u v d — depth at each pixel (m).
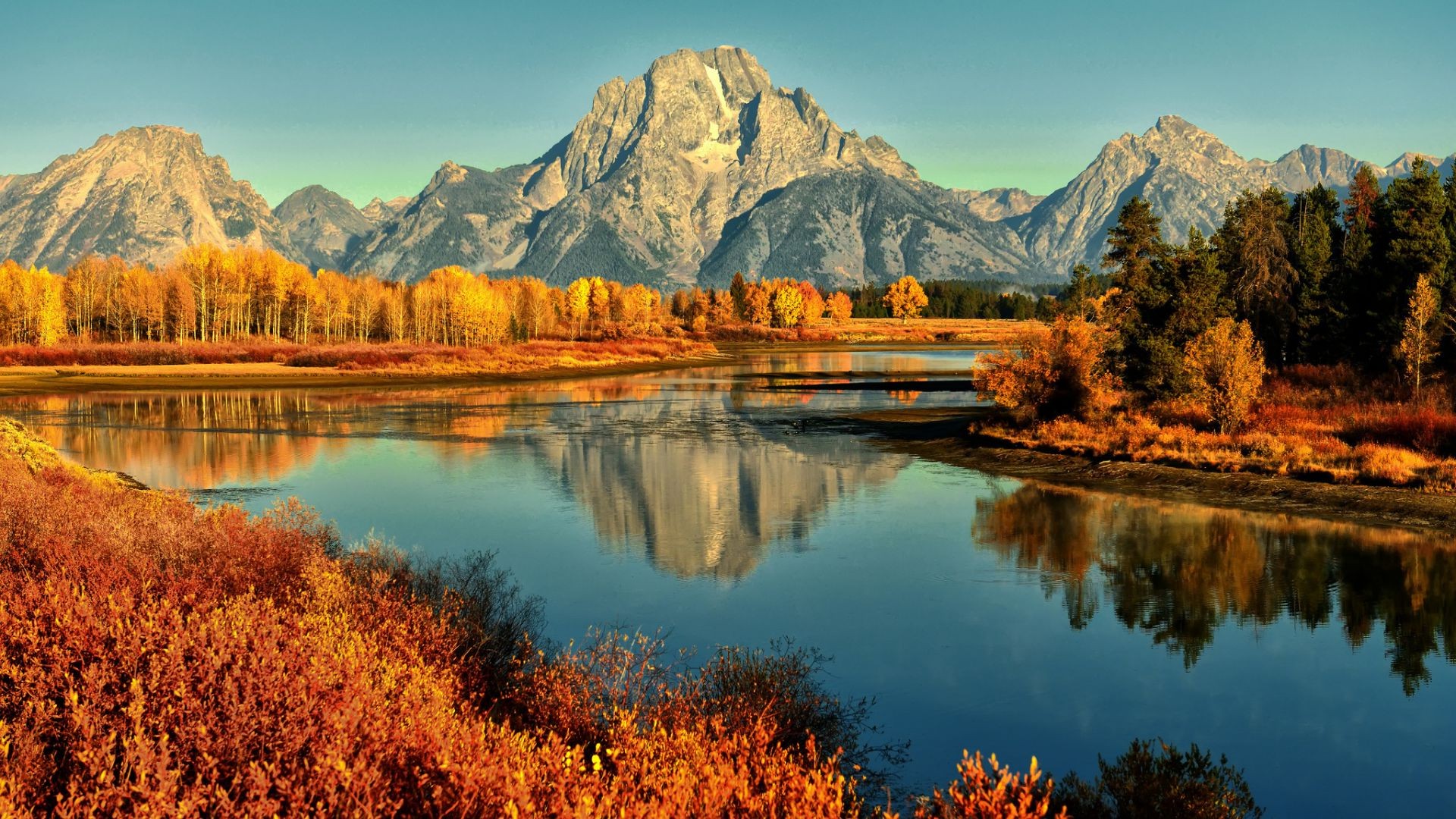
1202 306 41.50
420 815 5.36
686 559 20.75
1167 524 24.08
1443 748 11.23
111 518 12.75
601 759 7.59
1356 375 44.16
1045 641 15.17
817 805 5.91
